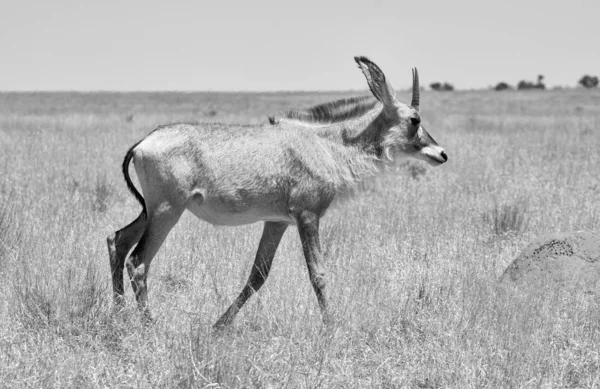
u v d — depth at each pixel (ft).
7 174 170.30
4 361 70.03
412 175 196.44
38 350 73.36
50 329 78.33
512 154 232.53
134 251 86.69
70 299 82.84
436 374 73.67
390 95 94.58
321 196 90.63
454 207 147.54
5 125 328.29
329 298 88.69
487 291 90.89
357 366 76.18
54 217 127.24
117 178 175.32
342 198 94.17
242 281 97.81
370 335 82.53
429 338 81.25
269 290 92.43
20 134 269.23
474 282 94.68
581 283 94.94
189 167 86.43
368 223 133.39
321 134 92.89
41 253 101.76
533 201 158.40
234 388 67.21
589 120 412.16
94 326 80.28
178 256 107.04
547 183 180.24
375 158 95.40
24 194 146.92
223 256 107.76
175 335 77.56
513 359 74.59
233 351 70.59
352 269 101.55
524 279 98.58
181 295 91.56
